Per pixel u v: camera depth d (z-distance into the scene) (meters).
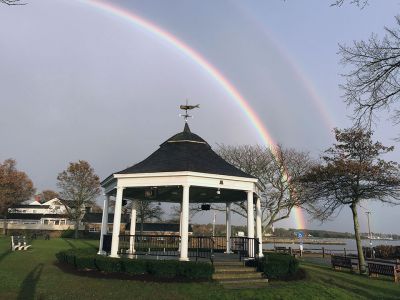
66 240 46.72
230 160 36.53
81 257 14.70
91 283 12.40
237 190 18.09
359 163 21.89
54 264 17.47
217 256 17.19
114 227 15.99
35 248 27.83
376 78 9.88
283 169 35.34
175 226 67.00
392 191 21.36
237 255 17.91
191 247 22.98
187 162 16.59
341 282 15.15
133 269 13.47
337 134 23.42
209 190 19.20
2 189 68.25
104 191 19.86
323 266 23.14
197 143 19.17
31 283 12.45
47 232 61.69
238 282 12.91
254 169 35.81
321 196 22.84
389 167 21.44
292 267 14.63
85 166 63.00
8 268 15.82
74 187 62.19
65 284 12.30
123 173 16.34
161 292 11.40
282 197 35.00
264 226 35.44
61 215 82.62
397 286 15.42
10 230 69.75
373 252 33.38
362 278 17.56
